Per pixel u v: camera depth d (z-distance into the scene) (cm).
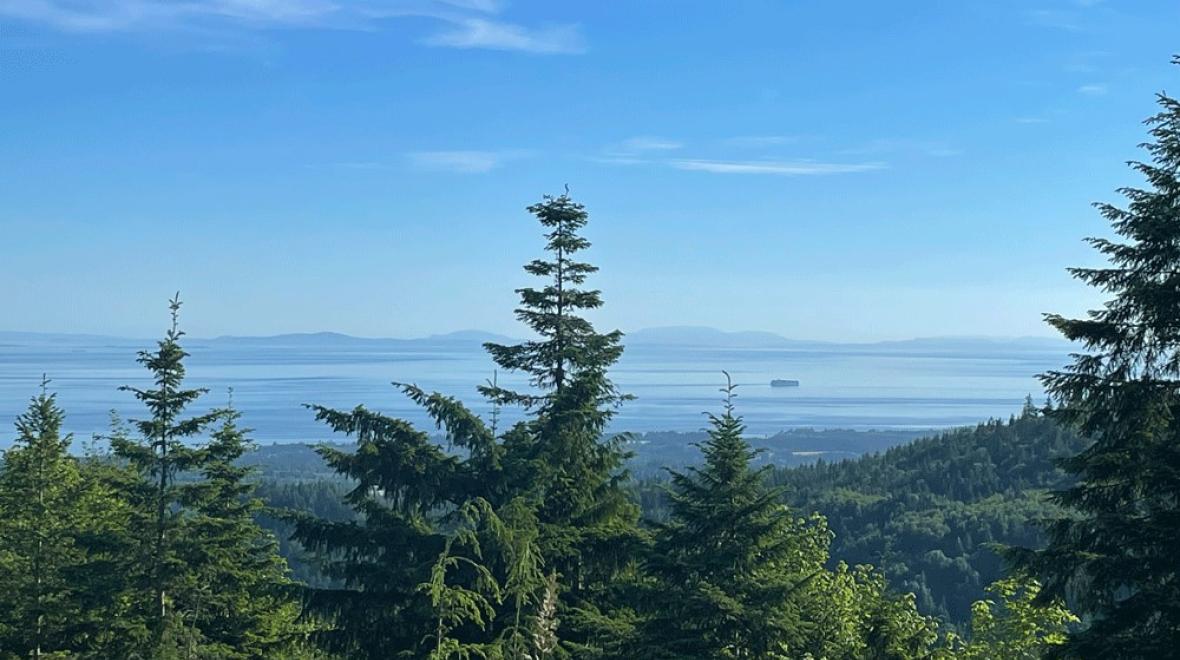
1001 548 1499
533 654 1530
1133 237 1419
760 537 1933
